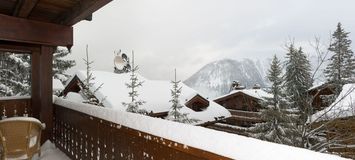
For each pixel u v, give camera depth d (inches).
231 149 63.3
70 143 181.2
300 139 298.8
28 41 182.4
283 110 348.8
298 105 326.0
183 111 692.1
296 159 51.3
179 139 79.9
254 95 687.7
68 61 957.2
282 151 54.4
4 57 672.4
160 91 776.9
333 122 274.4
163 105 692.7
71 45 204.2
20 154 154.6
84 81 540.7
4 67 684.7
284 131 326.3
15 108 231.5
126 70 842.2
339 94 324.2
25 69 704.4
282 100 386.3
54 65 919.7
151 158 95.1
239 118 887.1
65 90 666.2
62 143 198.5
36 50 235.8
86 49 525.3
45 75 210.1
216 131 71.9
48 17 187.8
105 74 725.9
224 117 823.1
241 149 61.3
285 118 320.2
